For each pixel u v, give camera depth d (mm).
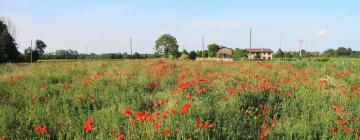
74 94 10438
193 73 15250
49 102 9516
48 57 86562
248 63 22781
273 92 9961
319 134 6898
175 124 6414
